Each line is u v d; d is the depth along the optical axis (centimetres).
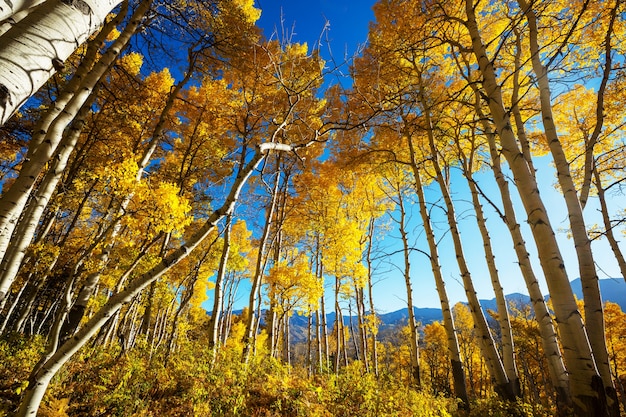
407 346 2680
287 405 511
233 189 200
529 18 422
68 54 124
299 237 1573
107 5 144
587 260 369
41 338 766
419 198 748
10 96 96
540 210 307
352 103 404
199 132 964
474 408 552
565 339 283
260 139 995
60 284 1350
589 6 474
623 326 1638
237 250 1462
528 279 501
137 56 823
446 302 663
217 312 805
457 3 577
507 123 340
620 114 644
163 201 532
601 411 254
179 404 455
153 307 1077
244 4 845
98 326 184
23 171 284
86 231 1143
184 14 550
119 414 390
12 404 347
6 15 109
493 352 580
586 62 571
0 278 331
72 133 430
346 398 536
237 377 590
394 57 599
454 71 814
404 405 541
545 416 480
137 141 877
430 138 739
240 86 859
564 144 771
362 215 1412
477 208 727
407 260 943
